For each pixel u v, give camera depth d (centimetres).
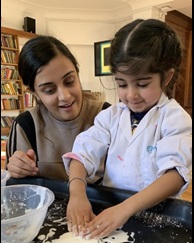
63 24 418
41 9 402
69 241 45
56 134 98
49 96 87
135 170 68
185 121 64
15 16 376
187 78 334
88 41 422
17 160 74
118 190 58
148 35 64
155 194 51
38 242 44
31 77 86
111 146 74
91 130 78
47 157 97
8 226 40
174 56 68
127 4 370
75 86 91
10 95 370
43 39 88
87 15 414
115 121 76
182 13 366
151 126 68
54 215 53
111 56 67
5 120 360
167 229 46
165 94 71
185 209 49
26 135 99
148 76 61
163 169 57
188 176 55
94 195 59
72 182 62
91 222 48
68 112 91
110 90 398
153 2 332
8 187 55
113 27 420
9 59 361
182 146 58
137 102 65
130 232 46
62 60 84
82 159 69
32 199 54
